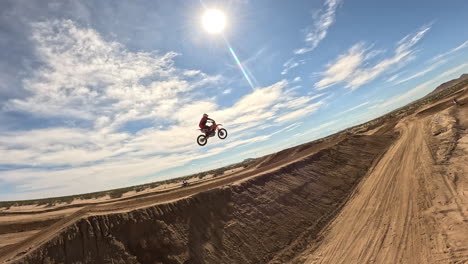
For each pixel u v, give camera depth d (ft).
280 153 216.13
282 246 60.49
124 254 45.65
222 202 66.39
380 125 270.46
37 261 39.27
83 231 45.52
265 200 73.92
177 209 57.98
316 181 95.20
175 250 49.60
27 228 97.19
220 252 53.72
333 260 51.03
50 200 173.06
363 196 82.48
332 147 132.57
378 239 53.47
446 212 54.70
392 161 111.75
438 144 110.63
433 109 214.07
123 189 208.85
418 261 42.19
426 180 76.79
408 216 59.11
